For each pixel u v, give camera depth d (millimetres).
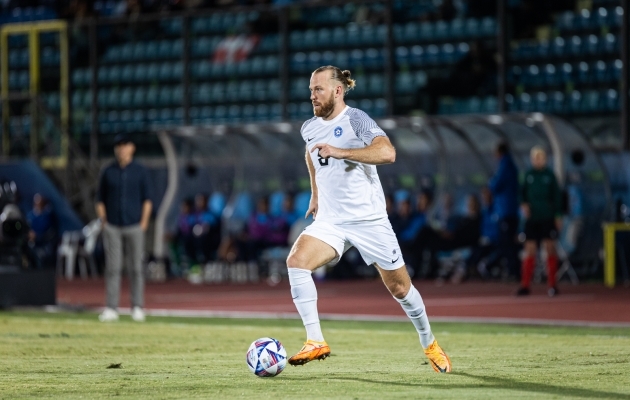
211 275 63719
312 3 66562
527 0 66125
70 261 67750
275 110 73875
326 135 20781
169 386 19188
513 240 54375
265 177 65750
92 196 72000
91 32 72812
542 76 65375
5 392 18562
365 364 22703
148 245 68562
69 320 36406
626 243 54812
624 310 38656
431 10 69562
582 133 54938
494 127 57906
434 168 61438
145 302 46312
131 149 37031
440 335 29719
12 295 40719
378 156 19875
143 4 78500
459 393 18047
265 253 64250
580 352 24906
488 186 58156
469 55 67875
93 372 21500
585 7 65188
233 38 75562
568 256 55938
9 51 78500
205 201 65000
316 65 72875
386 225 20672
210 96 75750
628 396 17625
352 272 62312
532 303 42438
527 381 19609
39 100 72438
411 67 69438
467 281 58344
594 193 56656
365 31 71875
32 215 66812
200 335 30375
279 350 20375
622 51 58438
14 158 75000
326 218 20750
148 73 77188
